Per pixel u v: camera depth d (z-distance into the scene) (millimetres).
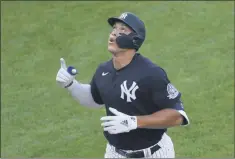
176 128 29609
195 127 29562
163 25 44875
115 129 14047
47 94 35344
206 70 36594
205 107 31656
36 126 31391
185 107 31766
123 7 49312
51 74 38656
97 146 28500
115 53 15453
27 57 41812
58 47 43125
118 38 15258
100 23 46750
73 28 46250
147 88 15180
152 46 41344
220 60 37938
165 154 16594
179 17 46094
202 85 34469
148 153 16359
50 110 33188
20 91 36156
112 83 15695
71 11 49594
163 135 16844
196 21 45094
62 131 30469
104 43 43094
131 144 16203
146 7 48750
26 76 38531
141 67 15320
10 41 44812
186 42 41594
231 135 28516
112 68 15945
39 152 28203
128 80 15320
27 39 44969
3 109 33688
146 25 45125
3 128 31297
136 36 15336
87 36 44500
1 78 38375
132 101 15359
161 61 38781
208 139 28266
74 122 31422
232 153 26625
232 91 33344
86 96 17562
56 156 27625
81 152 27906
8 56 42188
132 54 15547
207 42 41281
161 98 15234
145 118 14664
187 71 36844
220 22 44531
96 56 40938
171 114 15141
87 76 37844
